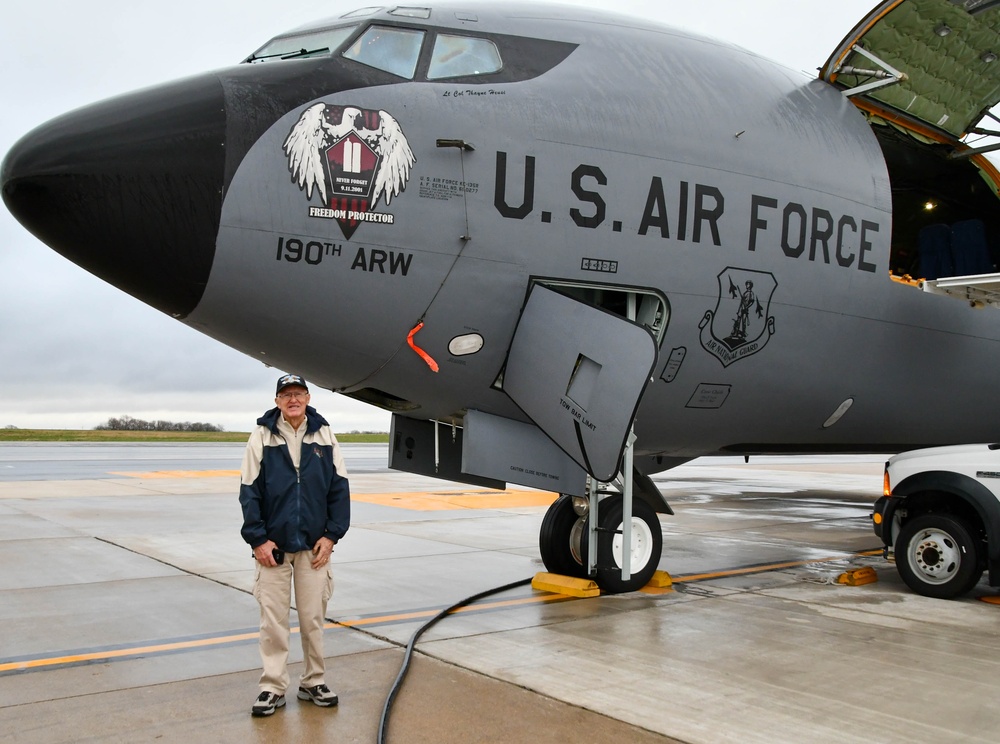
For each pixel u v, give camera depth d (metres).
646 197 6.81
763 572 8.70
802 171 7.70
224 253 5.66
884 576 8.48
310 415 4.43
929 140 10.37
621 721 4.07
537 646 5.48
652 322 7.05
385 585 7.66
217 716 4.16
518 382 6.72
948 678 4.84
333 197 5.88
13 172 5.38
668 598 7.18
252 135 5.77
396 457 7.83
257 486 4.30
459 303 6.35
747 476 29.38
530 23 7.16
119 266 5.63
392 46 6.56
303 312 6.00
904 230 12.88
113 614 6.40
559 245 6.51
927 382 9.05
